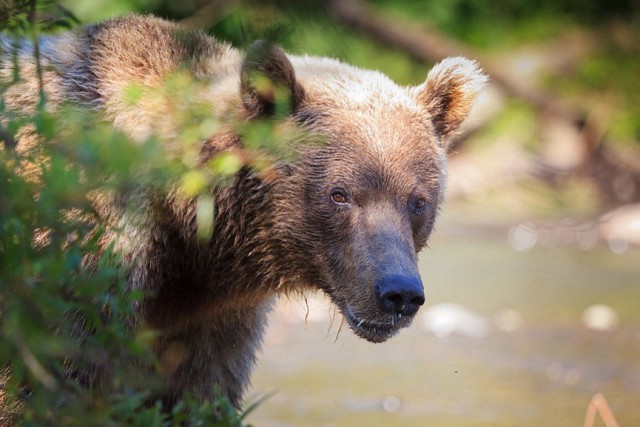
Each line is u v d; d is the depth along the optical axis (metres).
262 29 9.59
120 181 6.42
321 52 14.37
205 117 8.53
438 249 24.83
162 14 19.52
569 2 34.59
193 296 10.00
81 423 6.55
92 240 6.73
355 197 9.59
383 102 10.04
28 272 6.20
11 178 6.14
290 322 17.94
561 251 24.94
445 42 29.09
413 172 9.77
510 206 28.91
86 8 21.19
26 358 5.91
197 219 8.46
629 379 14.31
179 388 10.40
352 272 9.44
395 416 12.53
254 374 14.51
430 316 17.81
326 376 14.48
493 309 18.66
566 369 14.84
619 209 28.28
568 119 31.50
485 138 30.91
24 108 9.60
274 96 9.59
